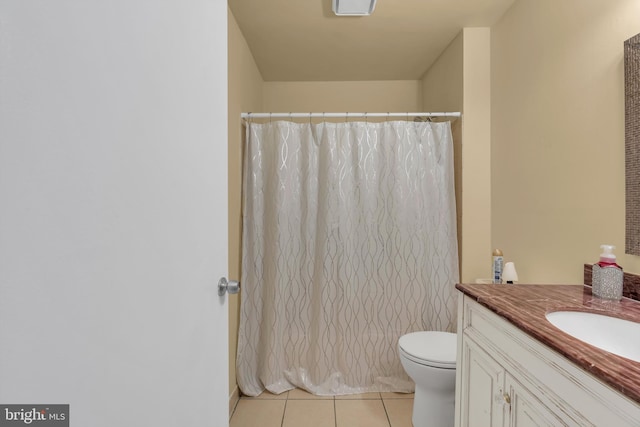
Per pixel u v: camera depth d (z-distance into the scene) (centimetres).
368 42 229
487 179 207
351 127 203
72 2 36
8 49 30
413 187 200
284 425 168
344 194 198
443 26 207
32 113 32
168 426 57
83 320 38
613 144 118
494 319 102
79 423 38
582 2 132
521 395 87
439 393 153
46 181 33
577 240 135
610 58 120
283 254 198
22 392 31
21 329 31
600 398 62
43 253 33
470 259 206
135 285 48
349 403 186
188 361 66
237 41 201
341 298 196
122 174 45
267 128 204
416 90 297
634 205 109
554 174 149
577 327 97
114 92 43
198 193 71
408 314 199
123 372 45
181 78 63
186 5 65
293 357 201
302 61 259
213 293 79
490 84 207
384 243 200
